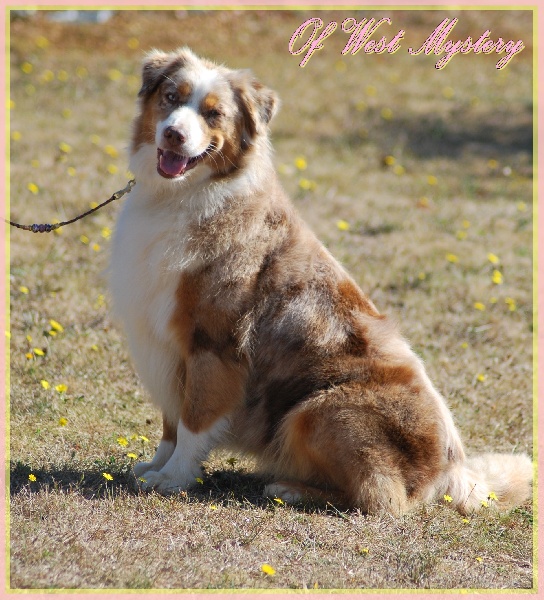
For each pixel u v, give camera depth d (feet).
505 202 53.98
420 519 20.56
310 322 21.53
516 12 93.04
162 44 77.71
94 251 38.24
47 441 23.06
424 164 59.72
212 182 21.67
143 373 22.56
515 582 18.03
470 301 38.58
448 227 48.11
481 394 30.27
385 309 36.55
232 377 21.36
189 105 21.52
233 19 85.51
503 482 22.84
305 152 58.85
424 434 21.06
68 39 75.82
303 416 20.98
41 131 55.31
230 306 21.08
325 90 72.54
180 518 19.07
